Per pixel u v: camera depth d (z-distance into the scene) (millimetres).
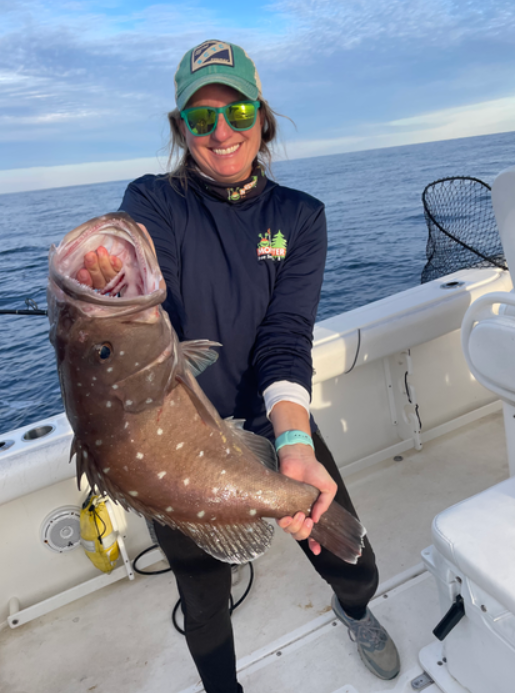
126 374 1009
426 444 3246
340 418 3047
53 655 2301
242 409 1770
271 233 1681
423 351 3195
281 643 2154
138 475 1102
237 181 1656
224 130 1521
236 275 1648
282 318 1677
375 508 2818
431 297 3049
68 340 968
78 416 1038
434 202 3307
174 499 1157
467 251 3393
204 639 1616
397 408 3188
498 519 1515
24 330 10391
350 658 2045
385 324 2836
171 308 1506
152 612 2445
